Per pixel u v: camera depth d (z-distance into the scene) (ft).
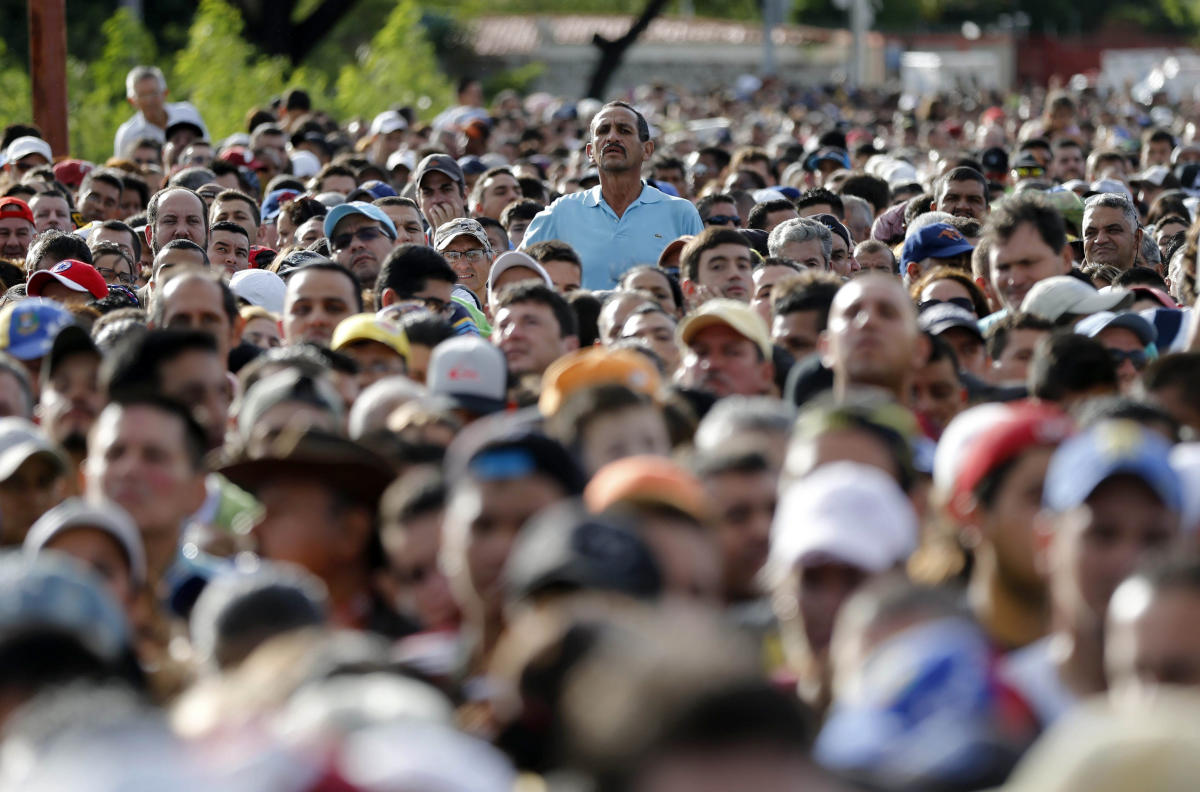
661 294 85.15
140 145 178.50
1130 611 32.09
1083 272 90.48
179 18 401.08
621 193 104.99
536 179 143.23
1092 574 37.47
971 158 156.25
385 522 45.75
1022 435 42.83
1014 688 36.29
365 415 57.62
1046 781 25.96
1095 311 75.51
